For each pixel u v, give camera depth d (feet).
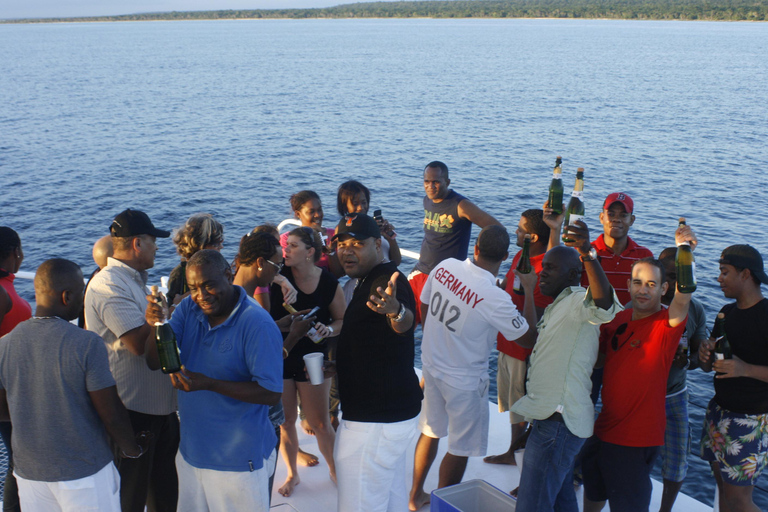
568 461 10.17
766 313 10.26
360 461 10.16
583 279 13.60
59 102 172.24
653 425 10.24
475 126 128.77
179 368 8.71
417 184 80.23
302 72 273.33
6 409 9.07
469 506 11.38
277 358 9.30
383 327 9.89
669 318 9.86
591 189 74.84
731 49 413.39
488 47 461.37
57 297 8.95
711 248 52.80
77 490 8.92
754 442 10.77
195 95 191.31
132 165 93.25
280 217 67.15
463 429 11.84
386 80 233.55
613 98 173.78
